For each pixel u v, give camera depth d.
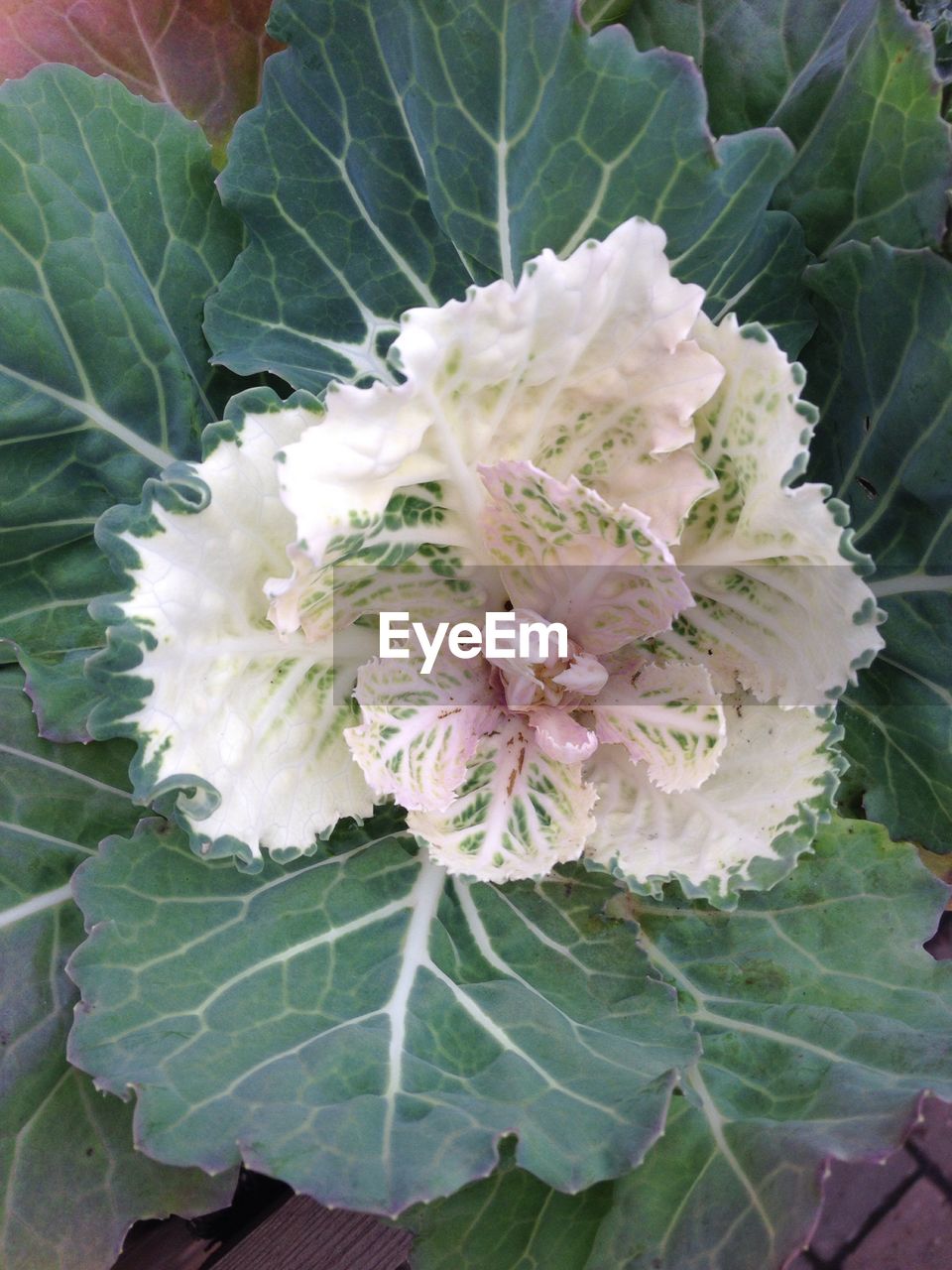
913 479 0.29
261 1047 0.24
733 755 0.29
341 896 0.28
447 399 0.23
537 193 0.26
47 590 0.30
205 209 0.30
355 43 0.28
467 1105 0.23
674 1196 0.24
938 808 0.32
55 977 0.27
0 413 0.27
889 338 0.28
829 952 0.29
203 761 0.24
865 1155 0.22
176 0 0.34
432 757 0.28
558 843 0.29
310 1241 0.32
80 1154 0.26
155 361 0.29
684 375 0.24
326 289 0.30
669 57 0.24
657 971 0.28
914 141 0.28
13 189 0.26
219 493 0.24
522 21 0.25
